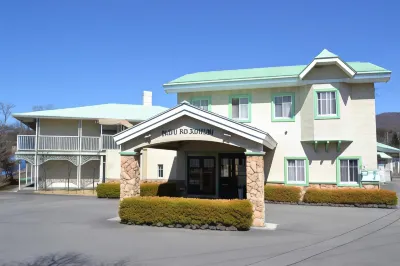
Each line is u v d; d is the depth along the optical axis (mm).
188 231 11977
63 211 16516
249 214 12133
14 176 42438
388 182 37719
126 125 27781
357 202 18109
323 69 19641
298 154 20375
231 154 22109
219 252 9336
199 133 13711
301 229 12453
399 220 14336
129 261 8469
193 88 21953
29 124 32625
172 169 24984
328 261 8547
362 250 9625
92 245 10023
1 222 13727
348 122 19391
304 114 20172
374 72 18906
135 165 14562
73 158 28219
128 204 13039
